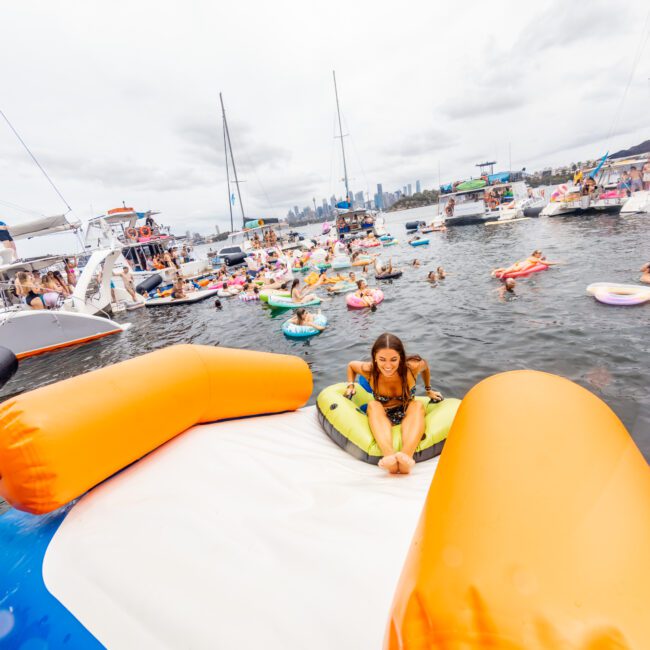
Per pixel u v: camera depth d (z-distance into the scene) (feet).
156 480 6.40
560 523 2.53
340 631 3.96
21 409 5.30
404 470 7.98
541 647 1.97
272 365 10.31
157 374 7.25
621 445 3.33
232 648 3.88
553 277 33.71
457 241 76.79
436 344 22.00
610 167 72.18
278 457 7.88
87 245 72.59
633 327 20.07
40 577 4.90
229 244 117.39
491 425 3.59
